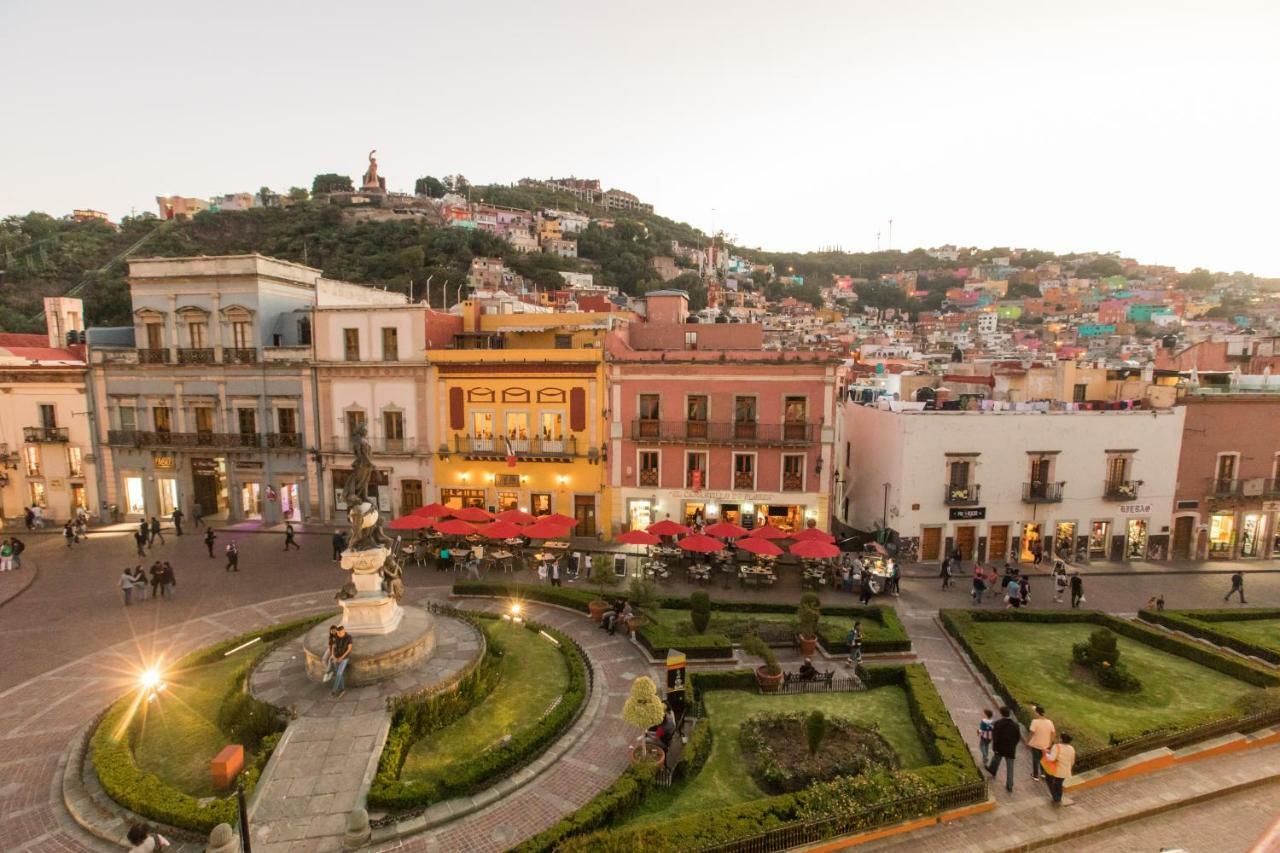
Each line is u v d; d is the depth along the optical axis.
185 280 38.31
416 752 15.45
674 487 34.69
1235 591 27.83
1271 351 40.62
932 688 18.05
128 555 32.69
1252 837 13.08
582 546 34.09
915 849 12.45
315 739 14.98
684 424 34.06
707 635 21.77
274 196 189.38
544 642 21.88
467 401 36.56
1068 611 25.03
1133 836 13.09
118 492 39.91
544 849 11.75
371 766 14.23
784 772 14.37
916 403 33.66
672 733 15.48
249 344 38.38
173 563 31.25
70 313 45.44
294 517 39.22
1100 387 36.66
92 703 18.11
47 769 15.05
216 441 38.56
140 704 17.05
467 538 33.09
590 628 23.56
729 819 12.20
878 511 34.53
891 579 27.61
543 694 18.36
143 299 39.09
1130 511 33.53
